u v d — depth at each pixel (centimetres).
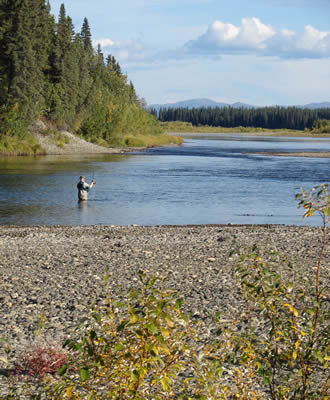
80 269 1412
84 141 9256
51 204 3084
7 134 7825
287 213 2928
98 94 10800
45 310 1020
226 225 2475
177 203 3238
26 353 714
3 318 964
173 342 393
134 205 3122
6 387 628
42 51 9294
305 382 411
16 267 1436
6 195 3375
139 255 1608
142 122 13225
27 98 8000
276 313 429
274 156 7919
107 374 377
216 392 384
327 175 4997
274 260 442
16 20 8100
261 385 596
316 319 432
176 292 392
